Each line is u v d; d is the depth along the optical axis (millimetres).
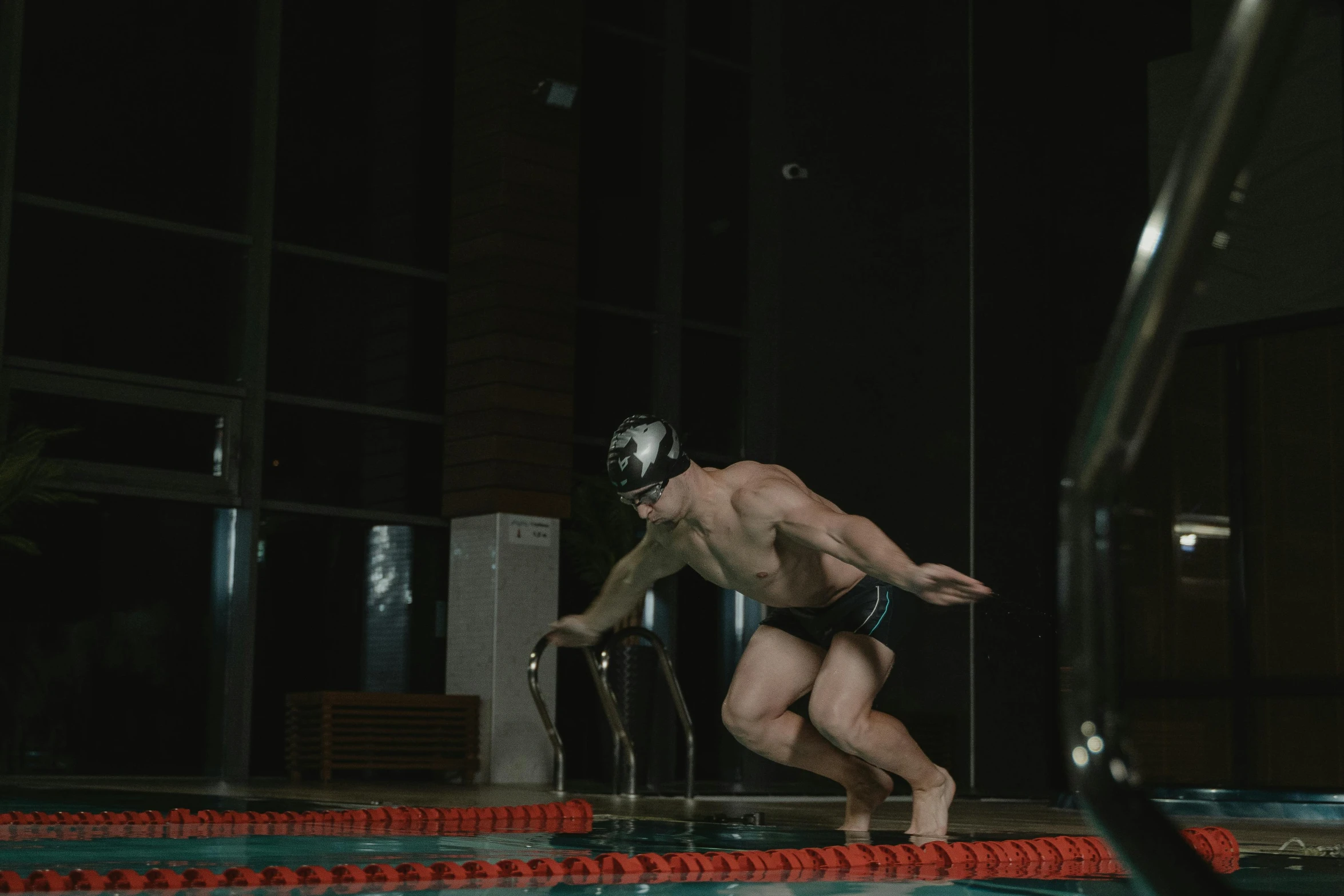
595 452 11312
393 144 10609
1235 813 7836
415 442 10547
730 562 4176
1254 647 9758
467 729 9820
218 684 9625
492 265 10266
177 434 9555
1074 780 850
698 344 11969
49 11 9289
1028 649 11875
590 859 3172
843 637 4293
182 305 9680
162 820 4840
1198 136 722
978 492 11891
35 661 8930
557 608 10180
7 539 8367
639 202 11758
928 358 12352
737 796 8555
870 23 12703
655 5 12016
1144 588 10414
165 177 9672
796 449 11953
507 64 10344
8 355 8953
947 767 11562
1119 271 11586
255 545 9742
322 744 9281
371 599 10266
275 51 10062
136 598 9367
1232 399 9977
